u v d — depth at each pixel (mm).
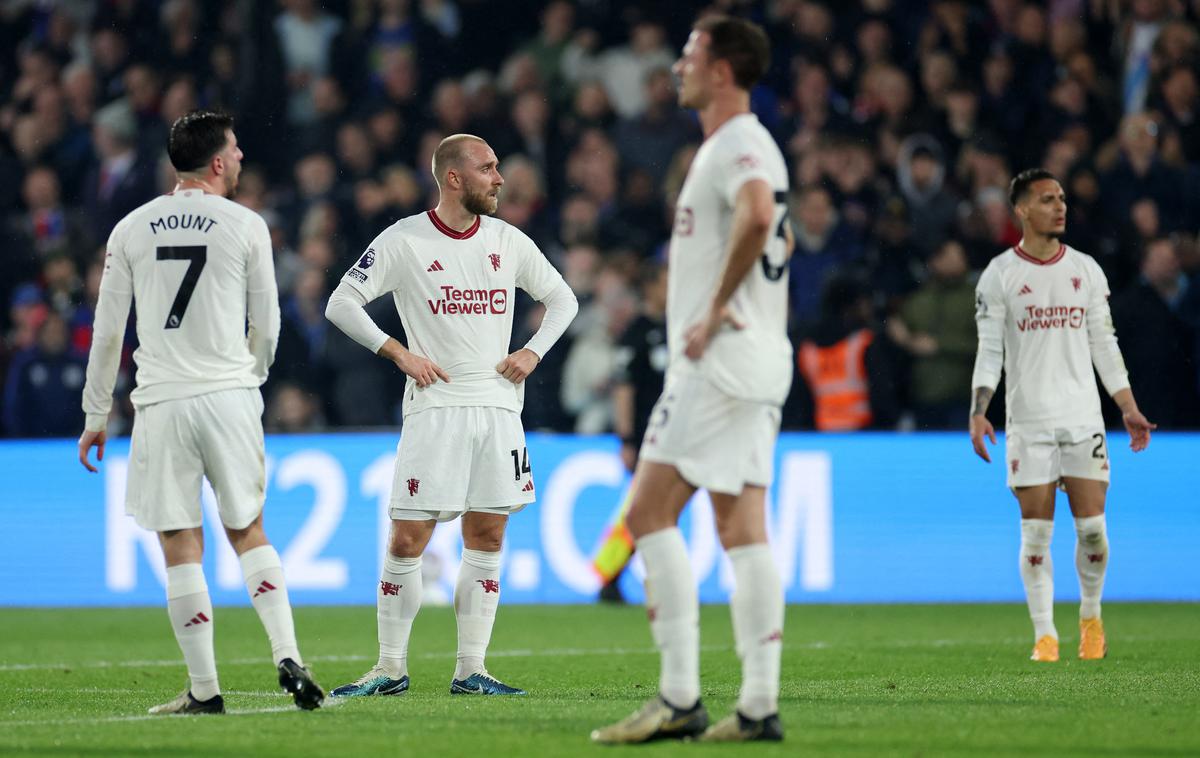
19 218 55281
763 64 16203
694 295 15906
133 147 55688
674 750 14953
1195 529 41094
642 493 15891
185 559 19203
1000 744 15312
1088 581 27078
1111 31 54875
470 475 21906
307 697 18750
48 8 59219
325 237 50938
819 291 48719
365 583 41406
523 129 54969
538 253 22812
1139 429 27062
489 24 58719
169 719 18297
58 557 42281
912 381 45250
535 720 17781
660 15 57938
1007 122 53875
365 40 57688
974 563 41562
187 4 58031
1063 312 26703
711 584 41344
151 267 19297
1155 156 50250
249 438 19484
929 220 50625
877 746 15164
